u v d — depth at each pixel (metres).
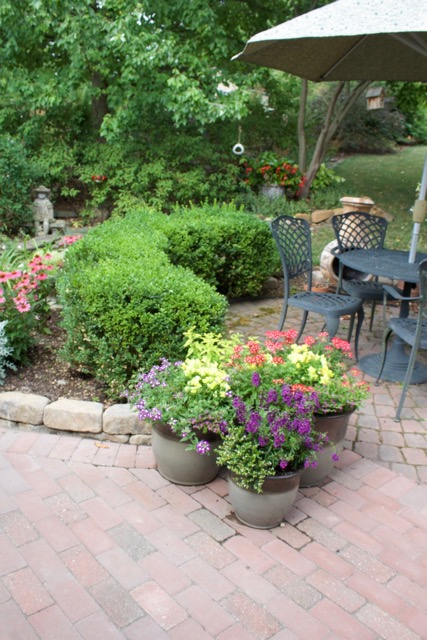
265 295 5.77
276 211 8.05
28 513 2.37
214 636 1.81
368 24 2.74
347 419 2.62
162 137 8.13
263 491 2.22
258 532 2.31
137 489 2.56
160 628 1.83
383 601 1.97
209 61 7.68
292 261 4.32
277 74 9.99
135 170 7.87
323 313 3.78
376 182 11.00
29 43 7.66
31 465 2.70
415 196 9.99
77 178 8.73
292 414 2.27
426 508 2.49
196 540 2.25
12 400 2.99
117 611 1.89
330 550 2.22
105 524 2.32
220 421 2.32
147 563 2.11
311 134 10.62
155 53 6.51
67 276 3.51
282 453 2.19
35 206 7.47
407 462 2.84
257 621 1.87
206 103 6.83
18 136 7.84
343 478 2.69
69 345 3.29
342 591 2.01
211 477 2.63
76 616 1.87
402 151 14.24
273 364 2.55
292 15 8.37
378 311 5.34
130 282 3.04
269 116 9.48
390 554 2.21
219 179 8.25
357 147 13.79
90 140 8.27
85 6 6.43
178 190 7.99
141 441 2.91
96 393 3.21
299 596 1.98
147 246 4.02
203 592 1.98
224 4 8.23
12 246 5.01
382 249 4.53
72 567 2.08
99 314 2.96
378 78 4.59
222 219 5.27
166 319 2.93
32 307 3.50
